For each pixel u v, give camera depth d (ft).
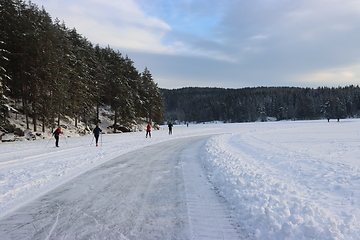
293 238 9.29
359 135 60.80
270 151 34.40
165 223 11.60
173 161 29.81
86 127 97.86
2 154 35.42
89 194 16.35
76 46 99.25
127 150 40.83
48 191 17.06
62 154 35.42
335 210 11.94
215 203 14.44
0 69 56.80
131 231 10.75
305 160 25.63
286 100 437.99
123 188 17.81
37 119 79.56
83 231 10.78
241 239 10.03
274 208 12.09
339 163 23.50
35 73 69.67
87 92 95.25
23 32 69.62
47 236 10.33
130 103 117.70
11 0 70.33
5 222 11.85
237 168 22.54
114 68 115.65
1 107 55.67
